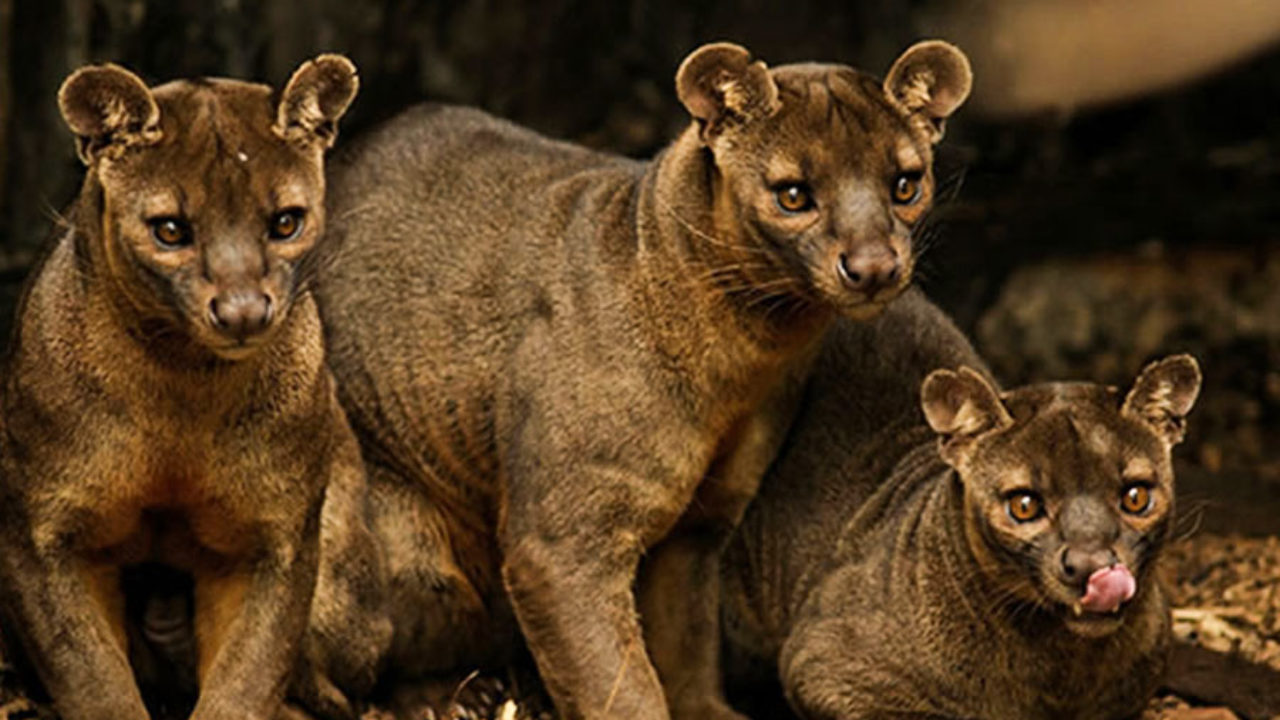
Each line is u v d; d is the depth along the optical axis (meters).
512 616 11.55
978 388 9.99
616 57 18.33
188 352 9.12
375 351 11.09
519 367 10.50
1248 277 19.02
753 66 9.89
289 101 9.02
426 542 11.23
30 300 9.52
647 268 10.16
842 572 10.88
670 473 10.23
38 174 14.68
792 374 10.81
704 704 10.91
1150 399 9.89
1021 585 9.82
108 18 14.55
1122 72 19.45
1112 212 19.42
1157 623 10.30
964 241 19.09
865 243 9.59
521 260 10.68
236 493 9.50
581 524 10.23
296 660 10.18
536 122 17.83
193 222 8.77
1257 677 11.52
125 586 10.29
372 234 11.23
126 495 9.41
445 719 10.95
